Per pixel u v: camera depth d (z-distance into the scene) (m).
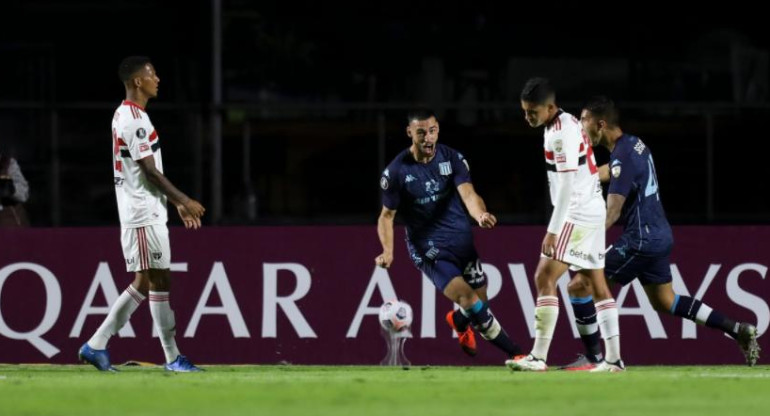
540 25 63.12
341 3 62.75
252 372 31.83
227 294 37.81
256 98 62.56
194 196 59.56
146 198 30.78
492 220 32.03
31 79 62.38
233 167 60.22
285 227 37.91
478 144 59.88
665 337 37.12
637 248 32.22
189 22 62.34
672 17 63.38
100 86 62.53
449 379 26.55
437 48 62.81
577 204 28.91
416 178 33.22
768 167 60.50
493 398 21.44
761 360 37.12
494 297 37.56
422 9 62.81
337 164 60.59
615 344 29.77
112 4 62.56
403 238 37.78
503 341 33.56
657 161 60.69
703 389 23.28
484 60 63.00
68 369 34.06
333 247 37.81
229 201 59.94
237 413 18.80
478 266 33.94
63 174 59.88
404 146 60.78
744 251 37.28
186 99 62.25
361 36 62.81
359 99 63.00
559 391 22.88
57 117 60.28
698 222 60.19
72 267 37.94
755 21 63.38
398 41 62.72
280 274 37.84
